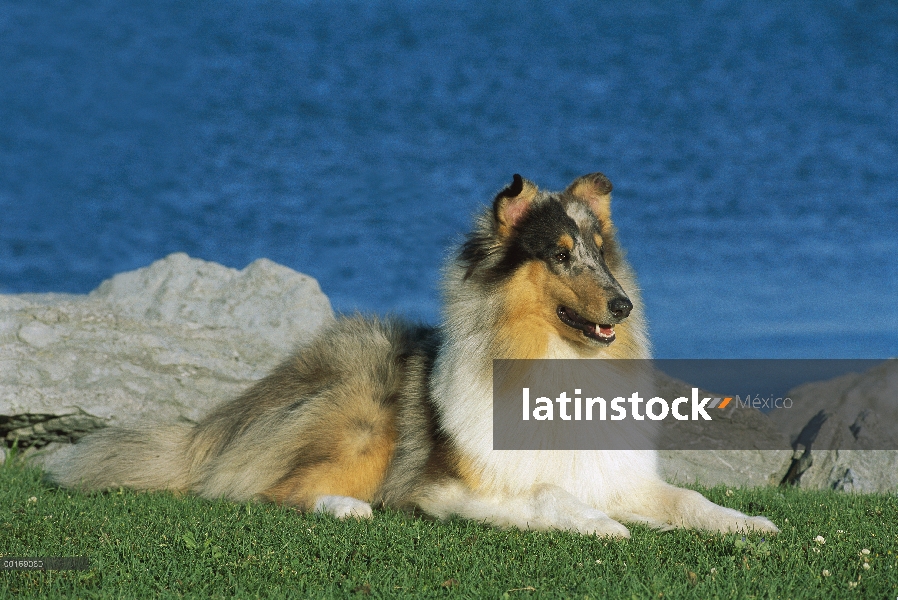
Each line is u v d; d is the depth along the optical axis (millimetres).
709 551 7914
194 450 11148
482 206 9750
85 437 11430
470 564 7508
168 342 14047
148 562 7566
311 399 10328
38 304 14211
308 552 7781
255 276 16547
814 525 8969
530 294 8930
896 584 6863
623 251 9812
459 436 9086
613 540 8156
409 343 10594
